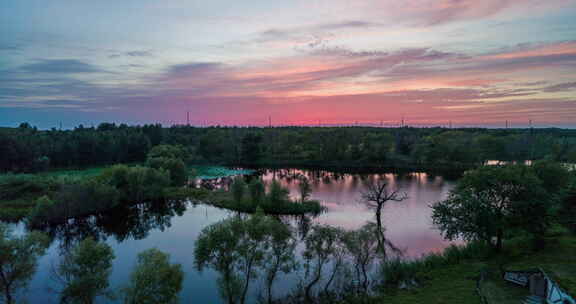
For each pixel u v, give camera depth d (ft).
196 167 476.95
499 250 129.29
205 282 125.29
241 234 109.81
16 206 227.20
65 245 174.50
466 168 426.51
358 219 207.00
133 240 179.52
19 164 366.84
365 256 122.83
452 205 139.23
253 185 241.55
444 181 341.00
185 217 224.33
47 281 126.72
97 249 101.30
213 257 107.45
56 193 226.79
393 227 185.98
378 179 360.89
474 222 128.06
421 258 133.59
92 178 266.77
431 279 112.68
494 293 96.89
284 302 107.14
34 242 107.14
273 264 115.44
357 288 113.09
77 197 219.82
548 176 141.28
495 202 128.47
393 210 224.74
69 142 432.66
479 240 135.95
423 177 371.56
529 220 121.90
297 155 559.79
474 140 489.26
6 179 263.08
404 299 99.50
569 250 125.59
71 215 215.72
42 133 557.33
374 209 228.43
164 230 196.65
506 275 105.50
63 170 402.11
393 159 497.46
